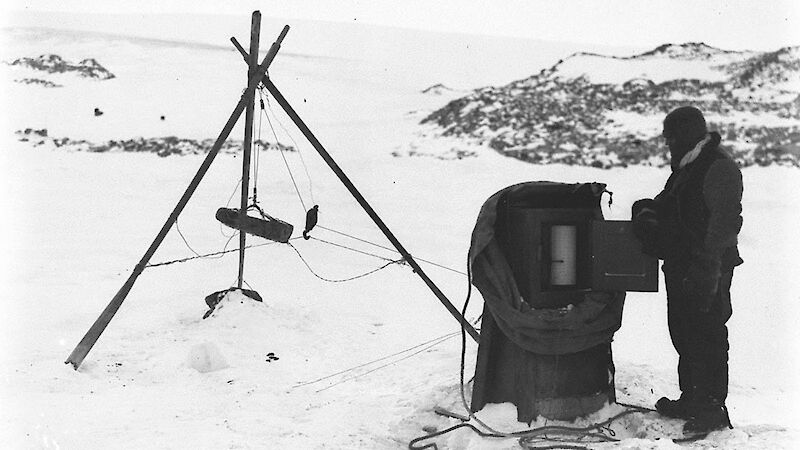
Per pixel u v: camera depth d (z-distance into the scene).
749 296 11.51
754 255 15.02
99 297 10.66
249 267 13.33
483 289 5.45
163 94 43.25
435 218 19.56
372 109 43.91
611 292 5.51
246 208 8.79
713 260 5.15
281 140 32.44
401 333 9.23
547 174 25.41
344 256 14.80
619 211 17.75
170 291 11.12
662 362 7.81
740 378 7.45
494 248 5.47
